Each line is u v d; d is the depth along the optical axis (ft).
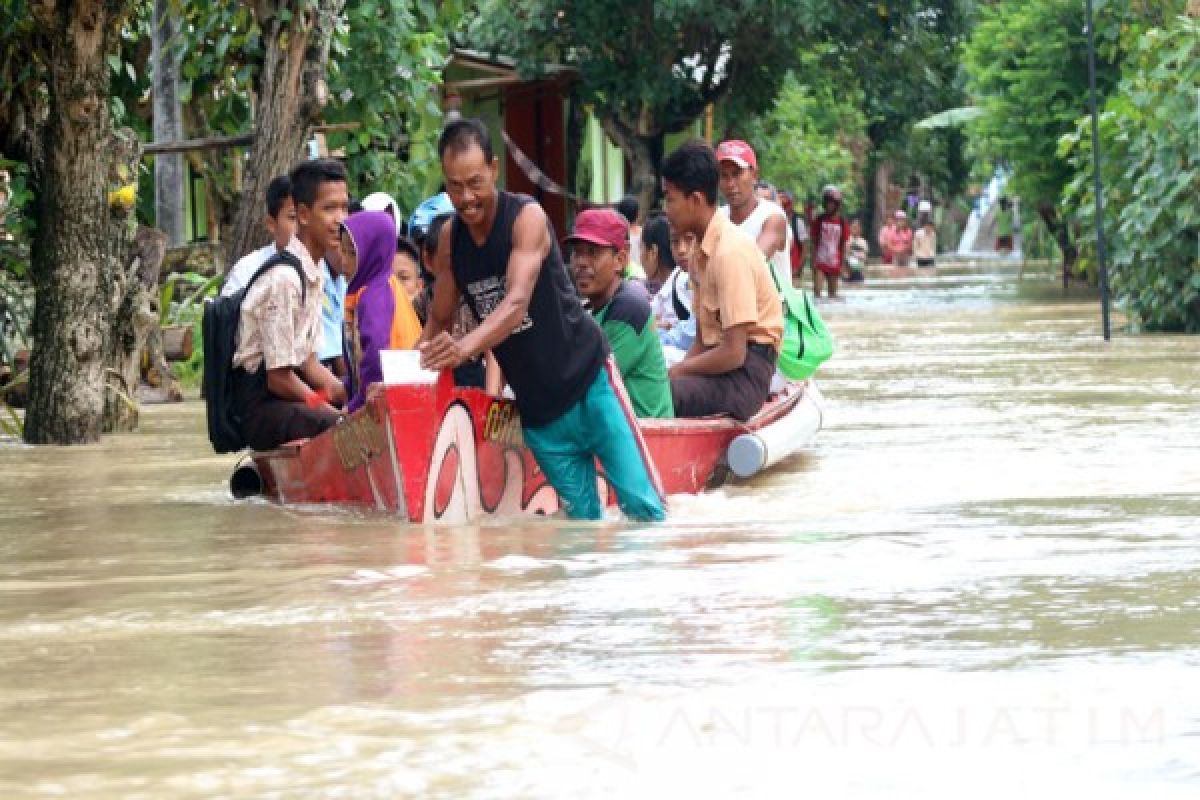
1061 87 140.67
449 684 20.86
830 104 243.40
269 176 63.98
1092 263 139.33
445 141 34.81
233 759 17.99
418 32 91.45
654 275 55.88
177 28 77.97
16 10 60.03
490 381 40.57
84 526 36.17
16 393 63.98
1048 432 49.85
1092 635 22.76
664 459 39.60
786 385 49.26
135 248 61.72
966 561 28.68
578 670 21.40
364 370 41.52
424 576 28.45
